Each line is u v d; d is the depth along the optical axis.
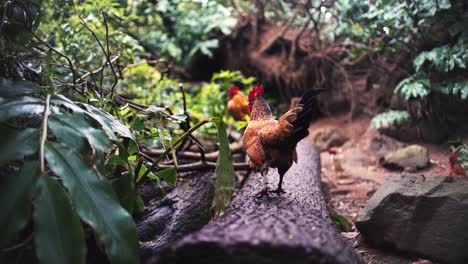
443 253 2.91
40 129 2.08
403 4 4.85
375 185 4.75
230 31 7.75
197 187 3.74
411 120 5.54
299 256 1.83
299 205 2.62
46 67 2.92
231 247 1.83
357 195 4.58
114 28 4.27
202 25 7.96
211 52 8.23
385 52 5.58
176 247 1.87
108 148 2.22
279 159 2.56
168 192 3.73
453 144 5.21
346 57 6.58
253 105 2.94
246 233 1.93
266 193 2.71
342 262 1.88
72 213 1.92
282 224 2.10
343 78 6.68
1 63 2.63
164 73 5.69
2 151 1.98
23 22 2.92
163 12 7.73
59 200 1.91
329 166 5.49
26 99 2.24
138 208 2.92
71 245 1.87
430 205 2.99
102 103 2.98
